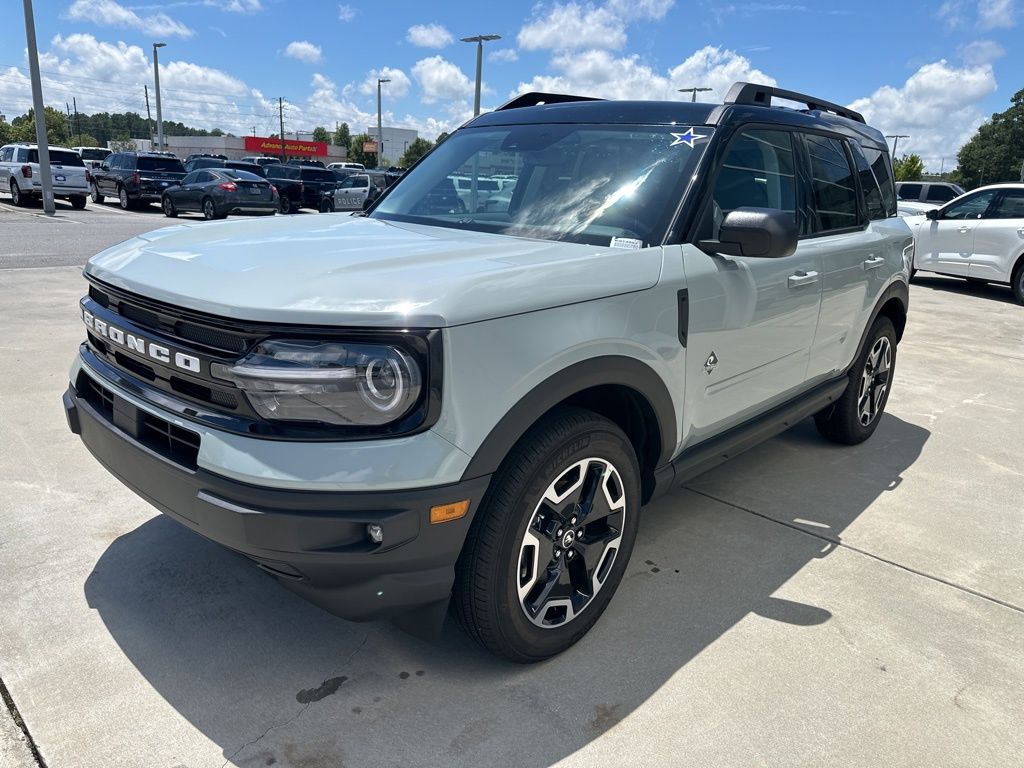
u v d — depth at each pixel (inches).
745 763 81.7
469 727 85.1
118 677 90.5
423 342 73.4
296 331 73.4
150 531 123.6
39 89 743.7
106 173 955.3
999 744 86.0
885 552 129.7
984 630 107.9
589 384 88.8
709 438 120.8
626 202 109.8
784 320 127.1
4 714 83.7
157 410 83.4
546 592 93.3
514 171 123.9
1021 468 171.6
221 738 82.0
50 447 152.9
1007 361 279.0
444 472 75.9
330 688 90.5
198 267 86.7
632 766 80.7
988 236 429.7
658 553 126.5
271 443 74.3
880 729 87.5
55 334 238.1
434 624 86.0
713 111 119.7
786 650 101.3
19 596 105.0
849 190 155.5
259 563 80.0
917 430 196.9
